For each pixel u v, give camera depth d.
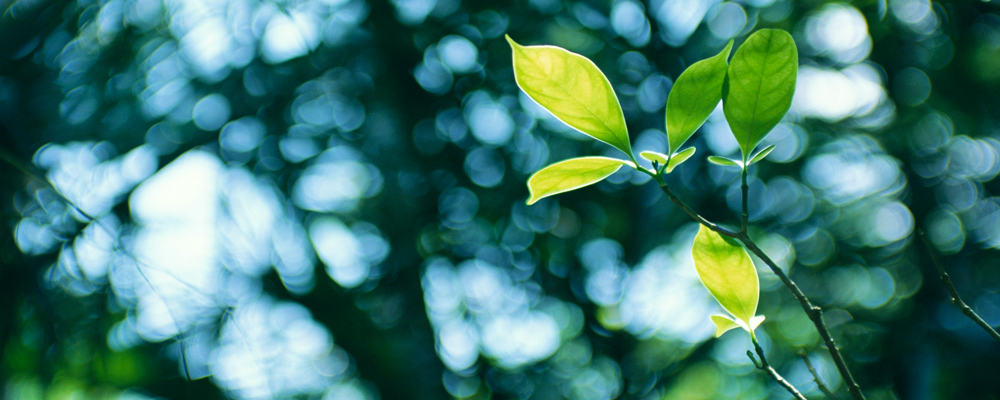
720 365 4.51
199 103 4.50
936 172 4.44
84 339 3.19
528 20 4.61
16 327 2.71
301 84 4.75
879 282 4.43
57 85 3.84
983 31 4.15
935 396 3.54
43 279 2.73
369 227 4.86
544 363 5.45
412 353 4.93
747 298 1.17
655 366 4.89
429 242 5.10
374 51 4.81
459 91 4.94
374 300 5.00
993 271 4.12
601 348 5.45
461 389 5.33
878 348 3.99
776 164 4.71
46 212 2.65
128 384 3.54
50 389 3.21
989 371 3.51
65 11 3.74
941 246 4.24
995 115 4.20
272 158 4.71
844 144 4.64
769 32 1.13
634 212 5.06
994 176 4.33
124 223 3.86
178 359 3.62
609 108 1.14
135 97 4.19
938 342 3.75
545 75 1.14
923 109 4.31
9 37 3.41
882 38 4.43
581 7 4.73
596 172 1.15
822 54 4.66
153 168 4.18
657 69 5.04
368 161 4.77
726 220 4.78
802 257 4.62
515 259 5.34
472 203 5.13
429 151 4.98
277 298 4.65
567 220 5.09
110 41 4.18
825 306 4.37
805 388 3.99
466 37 4.74
